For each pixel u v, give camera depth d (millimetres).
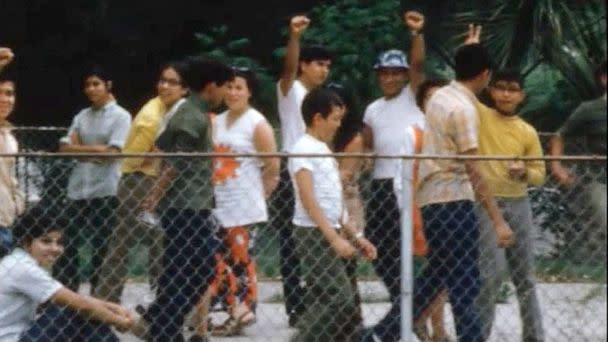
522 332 14602
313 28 22969
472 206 14242
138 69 25875
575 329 14602
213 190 14523
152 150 16297
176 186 14414
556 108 21406
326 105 14414
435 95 14547
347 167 14578
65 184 14891
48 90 25719
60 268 14438
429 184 14234
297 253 14469
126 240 14516
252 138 16219
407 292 13906
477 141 14617
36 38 25594
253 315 15328
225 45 24625
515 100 15281
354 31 22594
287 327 15117
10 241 13891
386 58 16297
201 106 14852
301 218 14352
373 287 15023
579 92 20922
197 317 14562
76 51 25703
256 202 15203
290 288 14844
